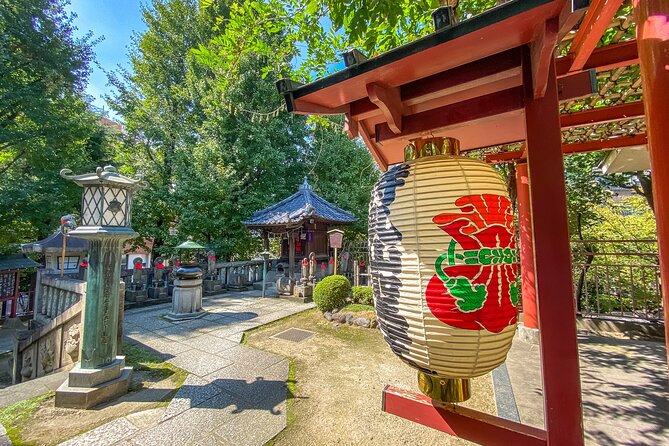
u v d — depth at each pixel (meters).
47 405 2.67
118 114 12.58
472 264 0.90
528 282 3.80
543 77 0.91
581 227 6.62
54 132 8.86
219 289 8.20
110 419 2.46
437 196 0.99
